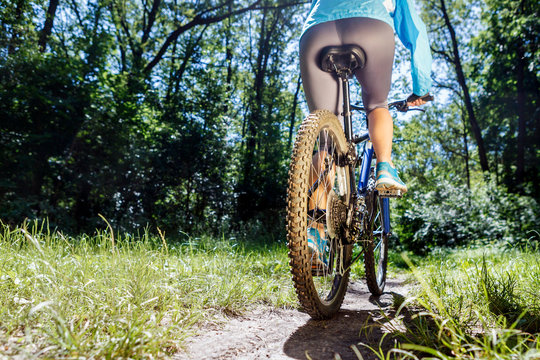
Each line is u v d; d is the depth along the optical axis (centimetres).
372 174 266
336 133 211
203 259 322
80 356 114
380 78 214
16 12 955
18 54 776
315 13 214
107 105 866
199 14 1625
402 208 1416
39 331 130
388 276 493
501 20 1566
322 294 210
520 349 117
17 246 248
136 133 1009
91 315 150
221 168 1281
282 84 2203
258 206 1437
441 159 2727
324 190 198
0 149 730
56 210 755
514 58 1593
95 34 916
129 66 1438
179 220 1075
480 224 1188
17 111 755
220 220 1220
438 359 118
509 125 1816
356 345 157
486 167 1730
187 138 1199
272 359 140
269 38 2133
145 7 1716
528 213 1152
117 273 203
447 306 199
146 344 129
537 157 1723
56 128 787
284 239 1091
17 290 173
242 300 225
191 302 206
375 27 203
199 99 1393
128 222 917
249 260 375
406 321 188
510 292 205
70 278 190
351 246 229
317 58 216
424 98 245
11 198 736
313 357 143
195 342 153
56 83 795
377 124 212
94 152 860
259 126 1939
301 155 180
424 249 1261
